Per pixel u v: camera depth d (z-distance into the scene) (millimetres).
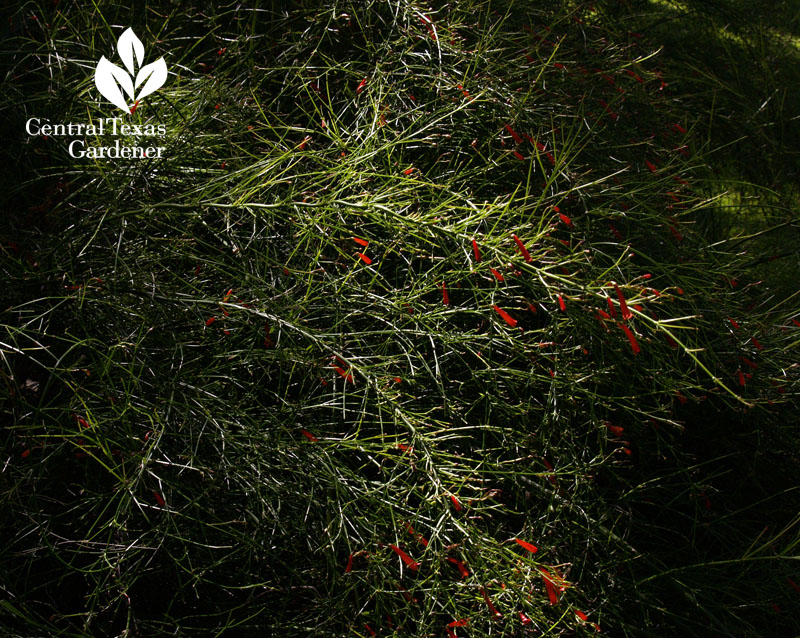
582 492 1000
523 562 929
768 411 1092
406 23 1166
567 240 1098
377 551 924
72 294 1009
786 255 1312
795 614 1059
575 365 1040
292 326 956
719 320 1104
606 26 1456
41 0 1173
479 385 1010
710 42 1804
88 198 1087
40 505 1002
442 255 1052
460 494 1006
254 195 1038
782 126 1646
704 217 1470
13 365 1052
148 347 1007
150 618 995
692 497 1074
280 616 958
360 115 1106
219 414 976
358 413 1035
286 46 1215
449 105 1109
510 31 1312
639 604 1020
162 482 975
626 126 1290
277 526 957
